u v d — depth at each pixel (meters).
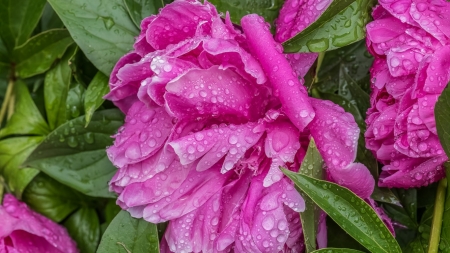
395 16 0.47
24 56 0.58
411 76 0.47
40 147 0.55
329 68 0.54
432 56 0.46
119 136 0.51
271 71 0.47
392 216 0.53
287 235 0.47
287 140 0.48
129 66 0.49
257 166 0.49
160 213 0.50
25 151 0.57
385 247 0.47
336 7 0.48
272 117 0.49
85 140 0.55
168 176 0.50
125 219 0.52
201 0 0.51
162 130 0.50
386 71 0.48
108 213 0.58
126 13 0.54
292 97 0.47
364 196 0.48
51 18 0.60
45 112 0.59
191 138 0.48
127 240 0.51
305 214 0.48
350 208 0.47
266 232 0.48
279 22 0.51
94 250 0.58
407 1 0.48
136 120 0.51
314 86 0.53
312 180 0.46
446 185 0.50
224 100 0.48
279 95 0.48
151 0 0.53
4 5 0.57
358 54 0.54
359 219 0.47
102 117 0.55
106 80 0.54
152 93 0.48
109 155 0.51
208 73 0.48
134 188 0.51
